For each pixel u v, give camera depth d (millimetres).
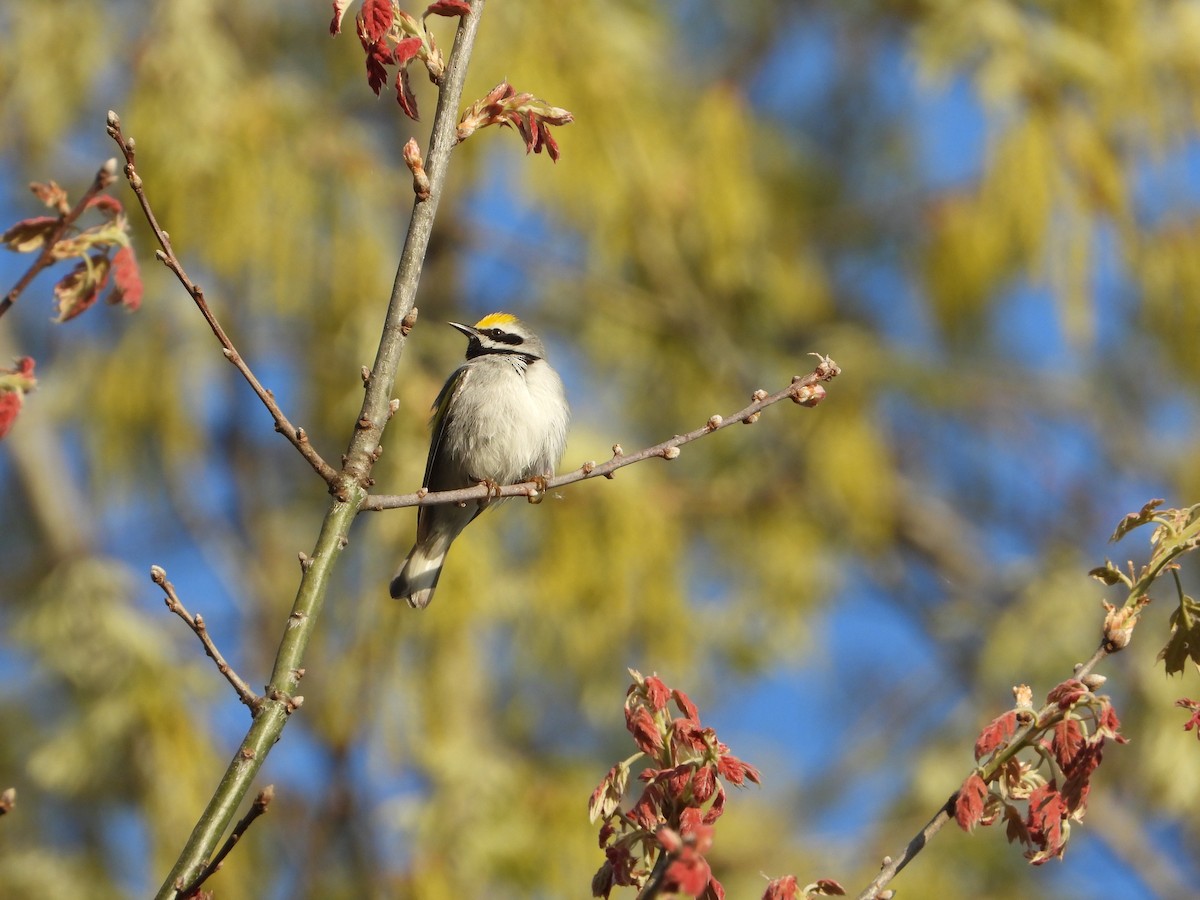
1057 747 4324
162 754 10664
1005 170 11594
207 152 11016
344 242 11656
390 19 4992
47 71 12156
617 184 11516
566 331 13992
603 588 11242
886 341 13977
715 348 13008
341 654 10719
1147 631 12719
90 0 12328
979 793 4328
